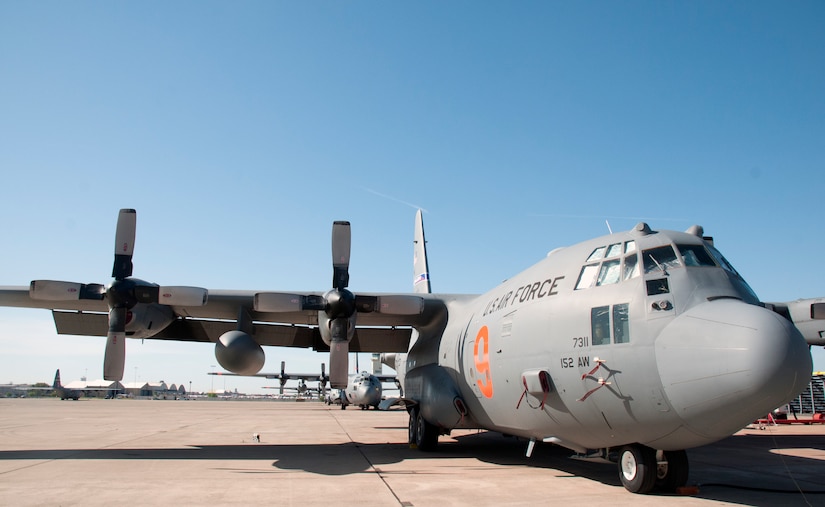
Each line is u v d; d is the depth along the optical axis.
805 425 24.44
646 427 7.26
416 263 20.67
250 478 8.99
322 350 16.31
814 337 14.47
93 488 8.05
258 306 12.62
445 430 13.33
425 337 15.12
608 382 7.52
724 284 7.49
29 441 15.17
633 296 7.57
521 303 9.66
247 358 12.34
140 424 22.91
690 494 7.77
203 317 14.98
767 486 8.55
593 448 8.72
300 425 22.77
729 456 12.78
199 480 8.77
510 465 10.77
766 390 6.11
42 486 8.21
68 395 86.81
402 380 17.61
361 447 13.98
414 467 10.41
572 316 8.27
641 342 7.23
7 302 13.78
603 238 8.92
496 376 10.05
